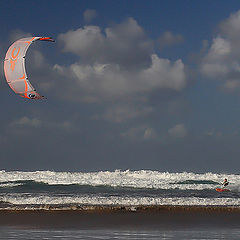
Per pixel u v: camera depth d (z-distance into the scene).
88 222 26.59
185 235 22.33
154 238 21.34
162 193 44.41
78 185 51.69
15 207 31.77
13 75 23.83
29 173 61.44
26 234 22.33
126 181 54.72
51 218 27.78
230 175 61.53
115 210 30.70
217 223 26.69
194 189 48.72
